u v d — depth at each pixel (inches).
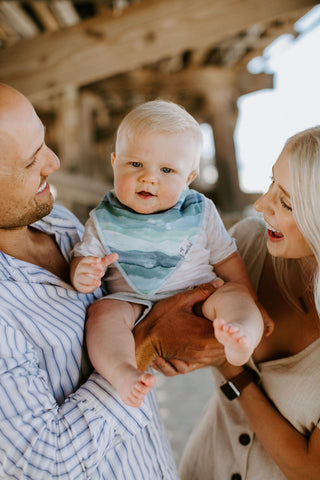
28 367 40.8
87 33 159.9
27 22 208.2
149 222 52.5
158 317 50.3
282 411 50.3
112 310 49.1
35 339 43.7
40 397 40.3
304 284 51.3
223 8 145.4
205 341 49.1
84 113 252.5
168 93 282.7
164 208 53.1
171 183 51.4
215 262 56.7
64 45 162.7
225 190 291.3
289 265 53.4
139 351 48.9
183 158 51.5
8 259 45.5
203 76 276.1
